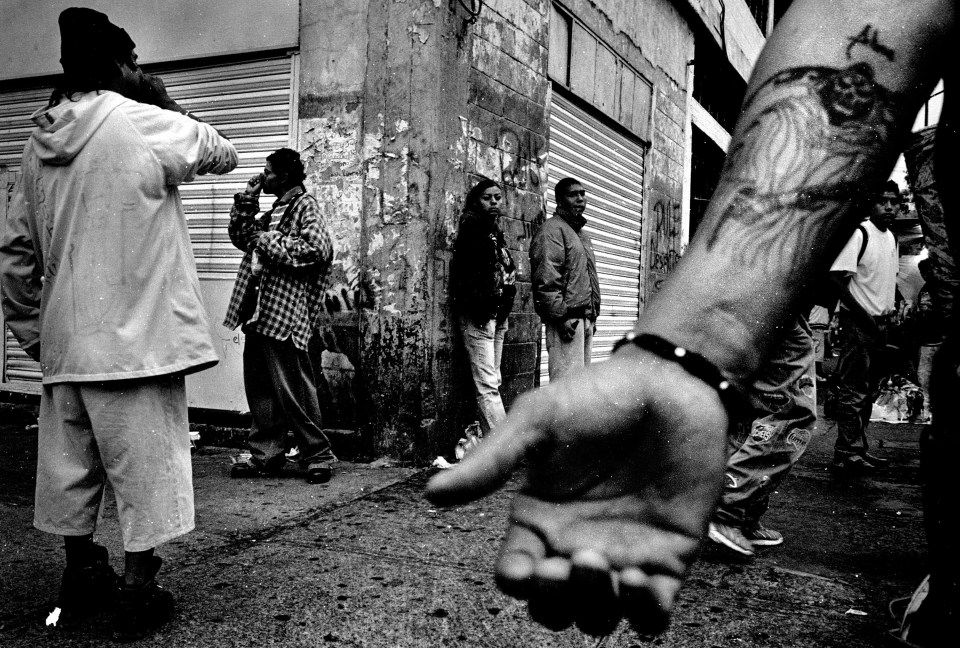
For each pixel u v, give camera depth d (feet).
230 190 18.76
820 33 1.91
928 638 2.84
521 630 8.04
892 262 17.63
